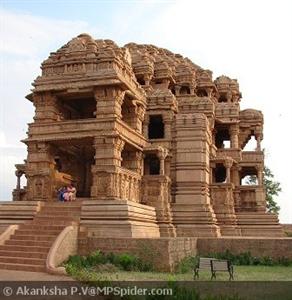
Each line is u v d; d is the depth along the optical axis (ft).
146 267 58.70
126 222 66.64
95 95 79.30
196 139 90.22
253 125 111.96
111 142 76.38
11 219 72.64
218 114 107.14
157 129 103.55
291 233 110.93
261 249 70.54
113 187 74.59
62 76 81.51
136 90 89.51
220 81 126.31
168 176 87.97
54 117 83.25
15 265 56.70
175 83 116.06
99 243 63.41
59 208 72.49
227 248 71.87
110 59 79.97
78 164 91.61
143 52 117.19
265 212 99.66
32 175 80.18
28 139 81.30
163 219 82.64
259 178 104.22
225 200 93.61
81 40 84.99
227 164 95.91
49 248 60.23
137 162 87.51
